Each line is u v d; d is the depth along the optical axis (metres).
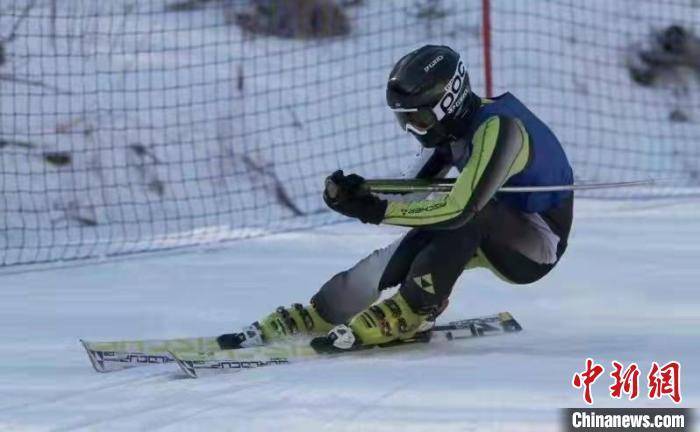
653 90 37.44
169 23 37.03
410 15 39.31
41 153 30.27
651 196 28.95
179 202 29.36
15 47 34.19
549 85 36.81
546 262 14.84
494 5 40.03
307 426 11.12
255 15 37.97
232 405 11.97
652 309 17.45
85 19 36.06
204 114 32.97
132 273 21.98
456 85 13.96
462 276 20.34
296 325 14.95
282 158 31.73
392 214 13.70
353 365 13.75
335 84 35.50
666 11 40.41
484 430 10.90
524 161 14.16
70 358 14.76
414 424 11.12
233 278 21.22
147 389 12.79
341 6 39.12
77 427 11.28
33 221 27.59
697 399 11.95
